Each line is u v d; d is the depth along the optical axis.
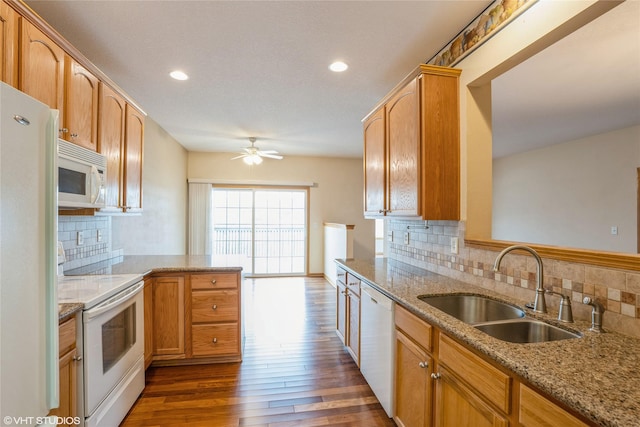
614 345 1.07
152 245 4.13
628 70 2.66
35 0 1.71
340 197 6.64
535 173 5.99
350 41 2.15
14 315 0.89
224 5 1.76
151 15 1.85
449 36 2.10
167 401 2.16
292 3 1.75
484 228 2.07
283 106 3.45
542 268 1.41
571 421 0.80
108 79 2.20
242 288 2.88
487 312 1.73
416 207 2.02
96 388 1.62
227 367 2.66
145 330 2.44
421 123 2.00
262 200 6.48
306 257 6.55
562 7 1.40
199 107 3.48
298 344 3.14
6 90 0.85
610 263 1.20
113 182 2.33
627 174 4.49
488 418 1.09
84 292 1.72
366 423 1.95
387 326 1.92
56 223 1.06
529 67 2.59
